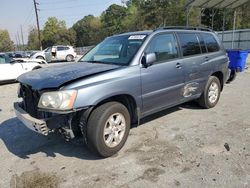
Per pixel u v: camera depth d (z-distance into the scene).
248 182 3.18
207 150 4.03
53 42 86.56
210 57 5.85
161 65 4.57
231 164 3.60
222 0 16.78
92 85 3.58
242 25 43.38
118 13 74.25
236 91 8.15
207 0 16.58
